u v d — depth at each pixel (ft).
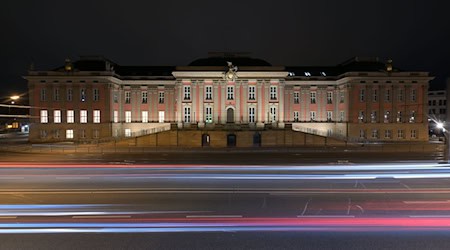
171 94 292.20
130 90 292.20
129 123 291.79
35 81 267.39
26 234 57.57
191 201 78.43
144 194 85.15
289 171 117.80
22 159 162.91
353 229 59.93
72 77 266.57
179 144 244.42
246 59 289.94
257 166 128.67
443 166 128.16
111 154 188.03
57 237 56.13
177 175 110.52
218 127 260.62
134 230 59.26
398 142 264.31
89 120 267.59
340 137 265.34
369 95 276.62
